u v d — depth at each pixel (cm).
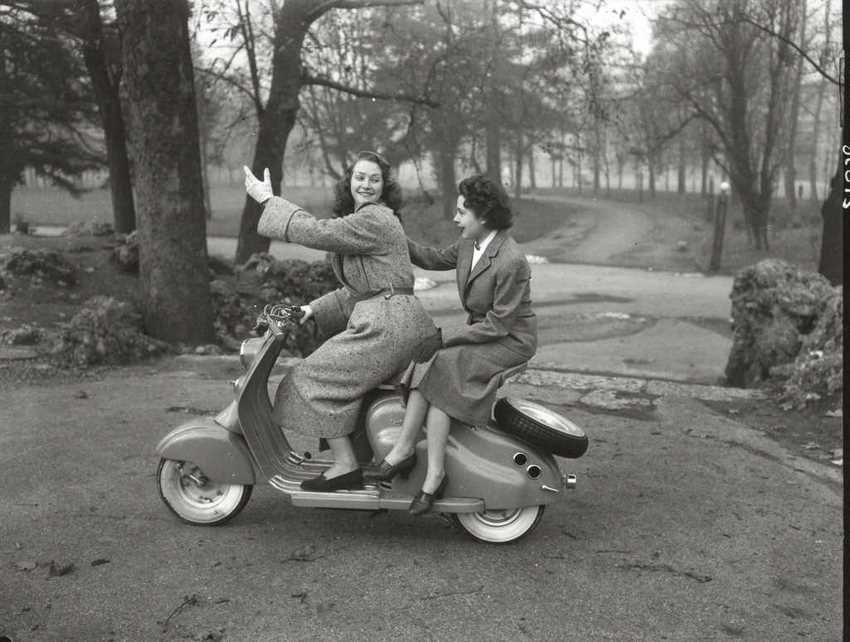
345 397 379
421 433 379
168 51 898
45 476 477
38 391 684
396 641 299
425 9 1620
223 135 1902
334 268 396
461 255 380
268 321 387
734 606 336
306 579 348
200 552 374
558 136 3162
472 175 374
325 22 1617
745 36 3366
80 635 299
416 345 382
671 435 610
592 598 338
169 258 927
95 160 3272
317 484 381
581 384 788
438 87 1728
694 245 4375
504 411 386
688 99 3794
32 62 2642
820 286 963
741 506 461
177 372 784
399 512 432
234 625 308
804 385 736
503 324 363
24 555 368
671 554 388
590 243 4659
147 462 505
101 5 1577
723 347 1574
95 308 880
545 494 382
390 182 394
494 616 320
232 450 392
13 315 887
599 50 1512
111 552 372
